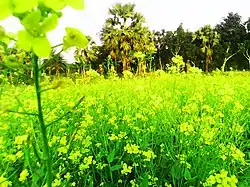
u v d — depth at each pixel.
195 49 45.12
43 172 2.25
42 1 0.79
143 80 7.68
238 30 51.81
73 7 0.79
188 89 6.59
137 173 2.92
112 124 3.95
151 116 4.30
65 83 1.01
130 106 4.96
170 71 7.95
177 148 3.33
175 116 4.09
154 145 3.72
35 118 3.63
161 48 46.03
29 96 4.80
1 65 0.95
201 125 3.45
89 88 7.44
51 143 2.88
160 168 3.15
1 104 1.02
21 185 2.52
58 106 4.89
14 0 0.77
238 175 3.01
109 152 3.36
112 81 8.61
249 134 4.35
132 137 3.84
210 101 5.24
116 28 24.22
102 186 2.89
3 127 3.44
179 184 2.93
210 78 8.48
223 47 44.00
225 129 3.59
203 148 3.12
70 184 2.58
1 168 2.57
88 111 4.71
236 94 6.17
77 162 2.89
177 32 46.59
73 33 0.88
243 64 40.38
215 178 2.28
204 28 41.12
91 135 3.67
